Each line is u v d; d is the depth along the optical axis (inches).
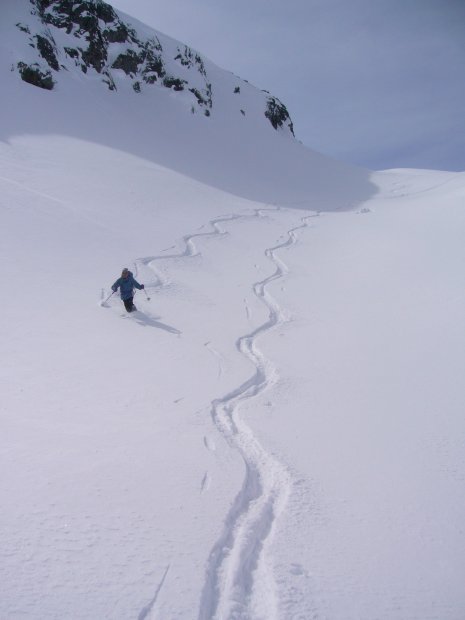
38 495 158.7
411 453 216.2
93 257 561.3
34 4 2128.4
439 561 147.7
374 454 214.5
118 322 393.1
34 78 1583.4
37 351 303.9
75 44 2171.5
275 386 295.0
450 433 234.4
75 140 1225.4
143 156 1347.2
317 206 1466.5
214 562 140.9
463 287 494.0
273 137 2736.2
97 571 129.3
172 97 2474.2
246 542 151.3
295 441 224.2
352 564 144.3
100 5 2461.9
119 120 1727.4
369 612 126.0
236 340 387.2
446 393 280.5
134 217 815.7
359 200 1676.9
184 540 147.2
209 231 863.7
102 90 2073.1
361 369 325.1
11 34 1742.1
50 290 430.6
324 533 158.1
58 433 206.5
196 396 270.4
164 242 719.7
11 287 411.2
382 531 161.0
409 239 780.0
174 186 1127.6
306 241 892.6
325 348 371.6
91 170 1011.3
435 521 167.6
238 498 174.9
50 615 113.0
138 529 149.3
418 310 451.5
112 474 179.0
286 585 133.3
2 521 142.7
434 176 2242.9
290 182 1823.3
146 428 223.8
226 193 1288.1
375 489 186.5
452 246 673.0
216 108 2760.8
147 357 326.0
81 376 277.3
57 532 142.1
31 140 1086.4
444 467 204.4
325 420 249.0
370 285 565.6
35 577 123.6
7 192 689.6
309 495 179.3
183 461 196.2
